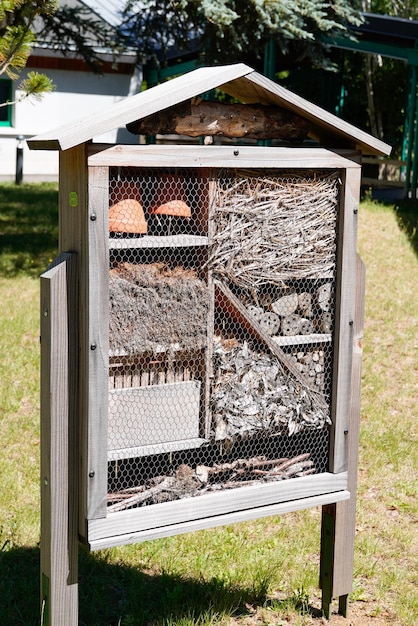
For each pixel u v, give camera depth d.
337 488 4.27
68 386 3.60
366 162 21.11
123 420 3.71
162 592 4.66
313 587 4.86
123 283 3.60
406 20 18.03
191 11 13.04
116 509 3.73
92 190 3.44
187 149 3.62
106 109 3.59
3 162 23.02
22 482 5.95
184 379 3.88
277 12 12.34
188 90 3.53
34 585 4.67
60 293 3.53
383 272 12.27
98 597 4.54
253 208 3.88
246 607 4.60
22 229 15.20
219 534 5.39
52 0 9.80
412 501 6.09
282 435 4.16
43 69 22.81
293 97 3.82
